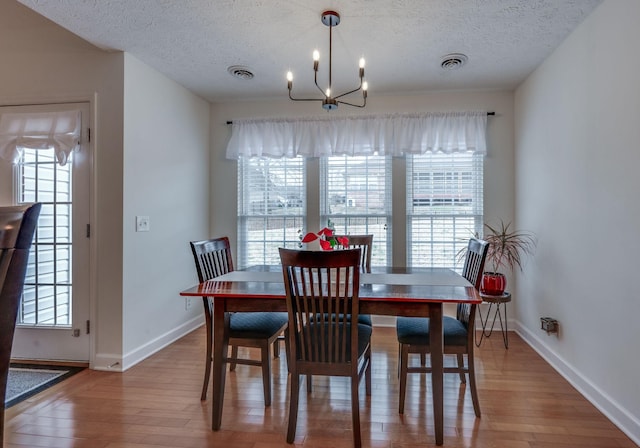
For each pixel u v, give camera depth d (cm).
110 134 271
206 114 391
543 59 286
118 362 265
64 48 277
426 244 367
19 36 282
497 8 216
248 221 394
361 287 195
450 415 202
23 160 279
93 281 270
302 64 297
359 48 269
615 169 196
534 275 305
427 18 228
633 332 181
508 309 354
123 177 270
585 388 223
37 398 223
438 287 194
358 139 366
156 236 307
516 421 196
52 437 183
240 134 383
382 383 242
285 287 175
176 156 337
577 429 188
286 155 376
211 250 242
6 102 281
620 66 191
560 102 259
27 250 104
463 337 200
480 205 359
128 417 201
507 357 285
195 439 181
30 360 279
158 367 271
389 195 371
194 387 238
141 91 290
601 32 209
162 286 315
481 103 357
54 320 278
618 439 179
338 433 186
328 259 166
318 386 239
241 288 196
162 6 215
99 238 271
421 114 357
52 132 272
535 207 303
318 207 380
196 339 334
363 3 212
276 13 223
